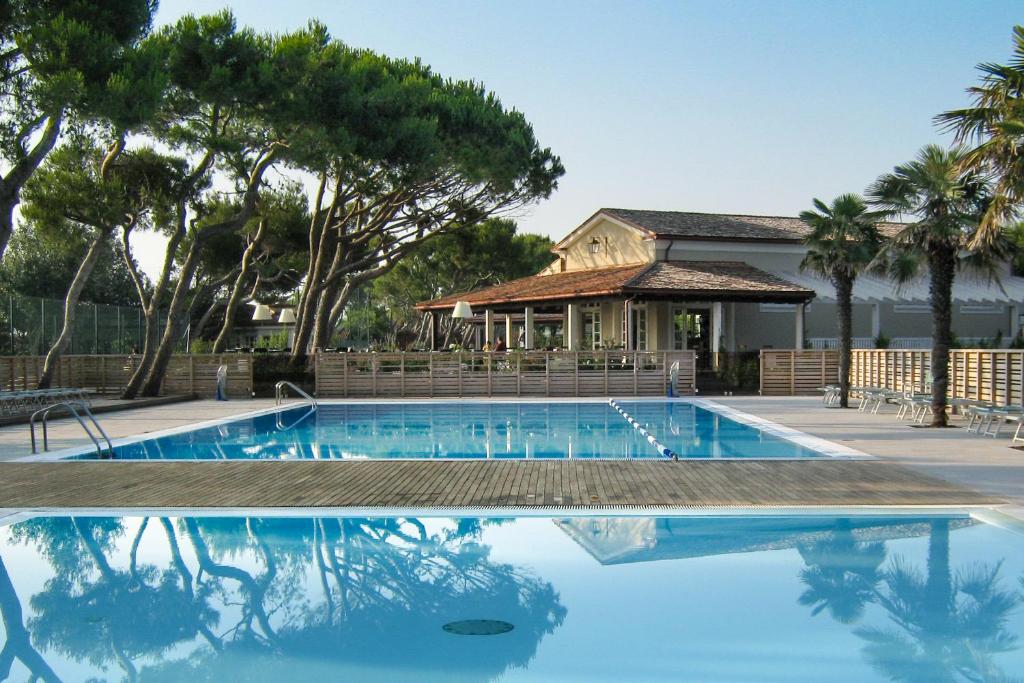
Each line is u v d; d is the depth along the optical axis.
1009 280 35.72
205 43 20.39
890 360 23.67
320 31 26.31
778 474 11.11
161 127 22.39
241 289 33.09
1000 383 17.59
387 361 27.56
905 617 5.88
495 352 27.48
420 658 5.30
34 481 11.00
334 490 10.25
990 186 16.06
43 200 22.50
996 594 6.39
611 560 7.35
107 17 18.58
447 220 32.81
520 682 4.90
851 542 7.81
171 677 5.04
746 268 31.94
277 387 25.20
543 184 30.73
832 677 4.92
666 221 34.03
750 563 7.22
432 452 14.66
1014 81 14.16
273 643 5.58
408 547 7.80
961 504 9.13
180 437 17.17
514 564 7.27
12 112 17.94
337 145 21.89
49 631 5.83
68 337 23.72
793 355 27.56
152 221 28.75
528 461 12.53
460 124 26.72
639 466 11.96
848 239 22.20
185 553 7.66
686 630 5.71
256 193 25.12
